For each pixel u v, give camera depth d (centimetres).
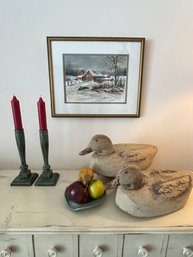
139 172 75
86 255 75
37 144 112
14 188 92
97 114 107
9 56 99
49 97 105
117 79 102
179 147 115
